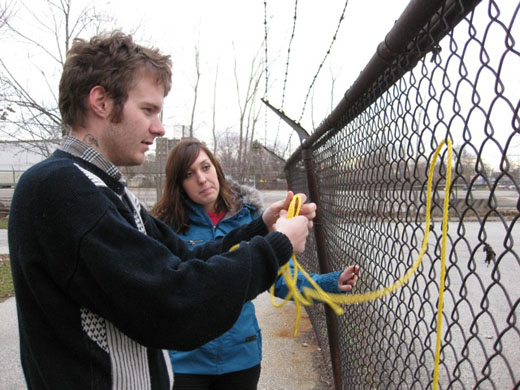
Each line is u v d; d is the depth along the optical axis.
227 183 2.46
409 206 1.38
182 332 1.00
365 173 1.88
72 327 1.03
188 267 1.04
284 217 1.43
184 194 2.38
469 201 0.97
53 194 0.99
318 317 3.96
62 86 1.22
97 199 1.02
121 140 1.22
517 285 4.98
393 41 1.21
